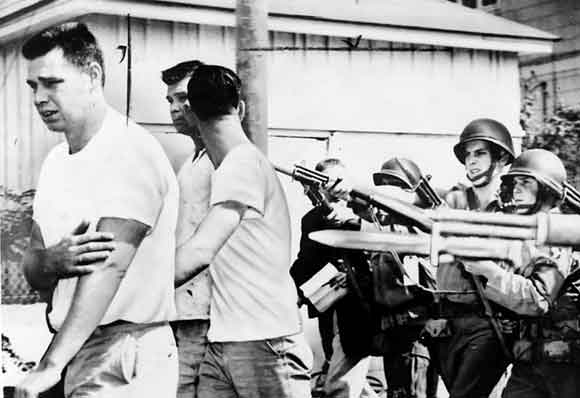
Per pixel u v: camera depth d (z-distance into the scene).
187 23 5.31
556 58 5.86
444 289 5.46
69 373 4.66
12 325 5.35
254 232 5.11
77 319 4.66
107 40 5.21
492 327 5.47
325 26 5.53
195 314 5.11
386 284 5.39
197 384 5.13
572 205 5.67
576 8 5.86
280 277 5.16
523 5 5.93
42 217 5.02
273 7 5.43
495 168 5.66
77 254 4.89
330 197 5.42
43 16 5.35
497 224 5.57
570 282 5.56
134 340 4.67
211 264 5.10
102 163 4.96
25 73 5.34
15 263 5.37
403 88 5.65
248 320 5.09
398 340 5.40
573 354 5.50
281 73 5.44
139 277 4.74
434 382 5.44
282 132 5.43
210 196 5.16
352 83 5.57
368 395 5.37
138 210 4.81
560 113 5.82
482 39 5.78
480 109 5.77
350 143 5.54
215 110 5.19
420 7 5.87
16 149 5.36
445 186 5.61
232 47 5.39
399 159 5.58
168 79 5.25
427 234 5.48
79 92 5.15
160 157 4.92
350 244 5.38
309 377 5.17
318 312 5.30
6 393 5.30
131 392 4.64
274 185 5.19
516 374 5.50
